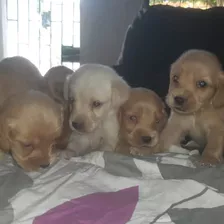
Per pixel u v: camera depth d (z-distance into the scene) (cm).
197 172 37
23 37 121
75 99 48
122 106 48
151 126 47
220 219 30
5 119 39
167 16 64
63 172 38
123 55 66
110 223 29
